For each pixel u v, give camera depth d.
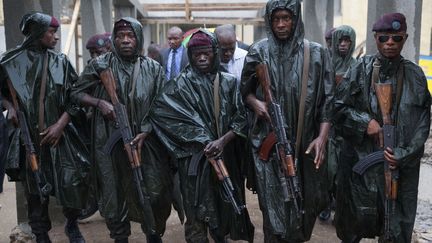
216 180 3.45
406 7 4.50
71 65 3.84
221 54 4.64
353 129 3.27
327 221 4.67
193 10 11.46
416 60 4.59
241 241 4.23
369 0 4.74
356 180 3.30
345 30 4.77
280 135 3.10
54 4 4.41
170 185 3.73
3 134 2.99
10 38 4.36
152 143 3.62
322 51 3.25
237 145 3.54
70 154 3.76
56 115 3.70
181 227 4.64
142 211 3.64
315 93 3.21
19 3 4.30
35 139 3.65
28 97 3.62
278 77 3.21
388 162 3.15
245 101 3.33
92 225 4.73
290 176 3.09
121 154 3.58
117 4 9.51
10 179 3.84
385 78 3.23
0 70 3.64
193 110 3.42
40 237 3.89
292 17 3.14
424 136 3.16
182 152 3.46
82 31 7.61
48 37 3.65
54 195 3.76
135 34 3.56
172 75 6.11
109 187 3.59
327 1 8.12
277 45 3.22
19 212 4.54
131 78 3.58
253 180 3.40
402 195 3.26
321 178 3.30
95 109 3.63
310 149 3.14
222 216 3.46
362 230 3.36
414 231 4.19
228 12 11.82
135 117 3.56
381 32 3.12
